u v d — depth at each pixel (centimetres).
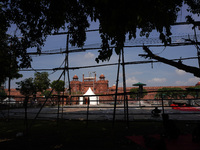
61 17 358
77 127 634
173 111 1290
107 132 527
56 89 3120
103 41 390
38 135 510
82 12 546
